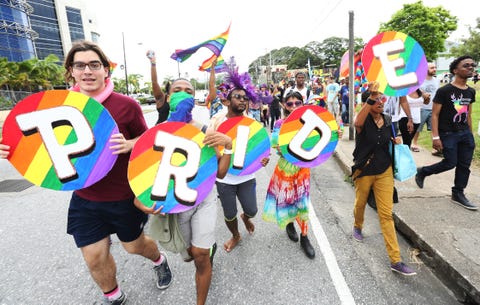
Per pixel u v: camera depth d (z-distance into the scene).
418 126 5.11
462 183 3.41
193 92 2.67
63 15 51.22
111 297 2.15
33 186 5.40
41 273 2.71
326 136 2.71
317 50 66.75
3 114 22.05
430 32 29.67
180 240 2.03
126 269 2.71
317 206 4.01
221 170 2.00
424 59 2.45
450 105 3.30
